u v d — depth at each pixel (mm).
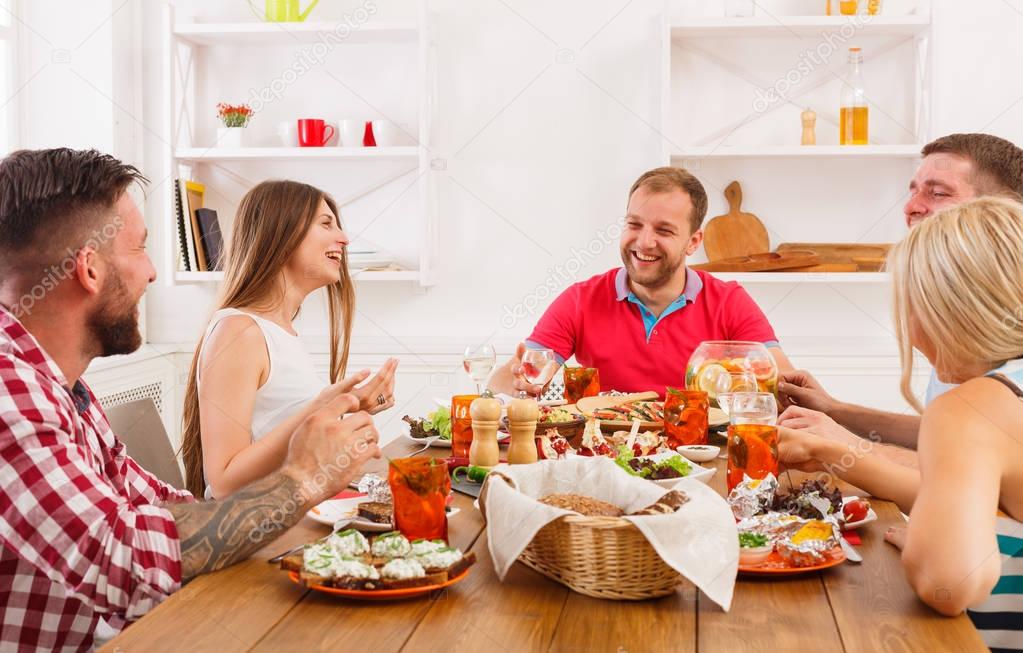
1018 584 1151
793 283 3467
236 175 3623
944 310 1125
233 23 3418
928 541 971
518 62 3496
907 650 873
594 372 2131
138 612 1039
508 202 3531
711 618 951
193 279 3418
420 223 3373
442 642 889
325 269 1932
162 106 3611
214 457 1596
